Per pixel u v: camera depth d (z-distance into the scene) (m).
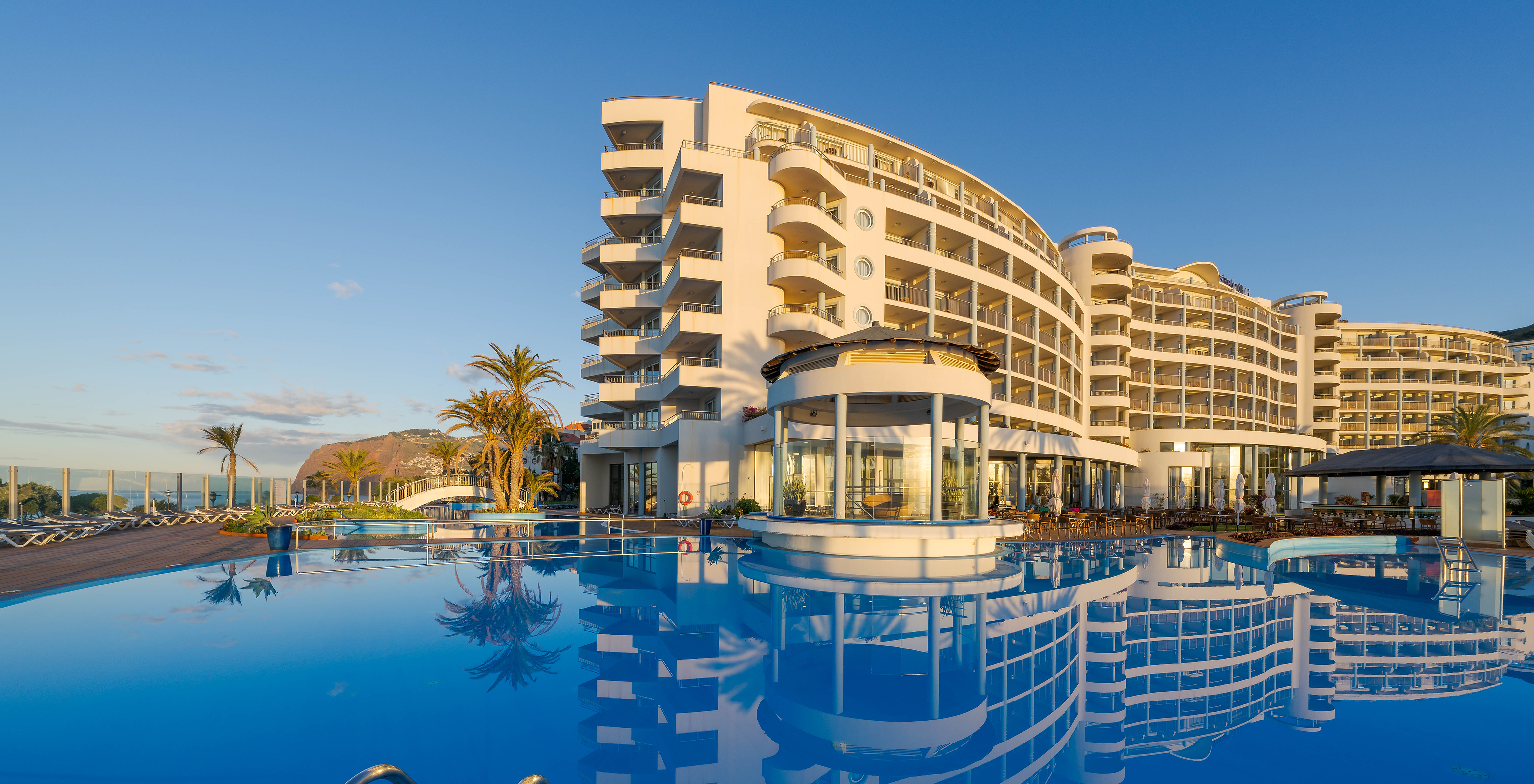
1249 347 62.91
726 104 37.41
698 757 5.05
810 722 5.80
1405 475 27.19
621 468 46.06
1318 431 70.38
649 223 41.00
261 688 6.39
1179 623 9.59
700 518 27.09
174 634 8.45
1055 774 4.79
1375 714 6.01
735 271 33.84
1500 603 11.65
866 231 36.84
